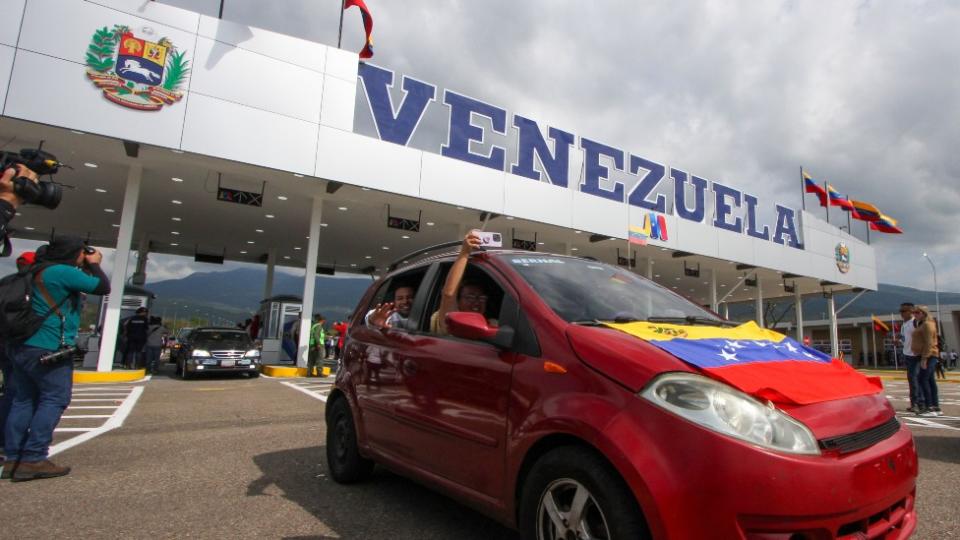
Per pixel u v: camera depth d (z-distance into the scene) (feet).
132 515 10.54
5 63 32.09
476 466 8.41
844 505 5.95
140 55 35.73
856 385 7.81
